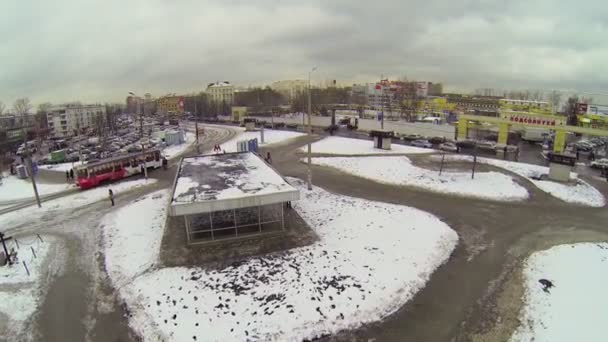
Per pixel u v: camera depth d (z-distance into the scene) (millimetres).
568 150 50812
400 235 21344
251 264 18125
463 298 15406
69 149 65188
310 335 13211
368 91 163500
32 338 13602
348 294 15422
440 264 18266
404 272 17188
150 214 26156
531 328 13477
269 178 24734
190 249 20000
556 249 19812
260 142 61000
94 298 16062
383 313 14391
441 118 92438
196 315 14344
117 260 19312
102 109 151750
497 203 27594
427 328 13570
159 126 107125
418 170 37438
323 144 56594
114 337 13492
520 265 18172
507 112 50219
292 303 14875
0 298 16219
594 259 18531
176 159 49625
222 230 21078
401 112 104062
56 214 27406
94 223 25250
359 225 22969
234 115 111125
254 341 12898
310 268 17594
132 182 36156
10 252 20703
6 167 52500
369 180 34812
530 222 23781
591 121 68250
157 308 14891
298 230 22156
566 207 26609
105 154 58438
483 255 19250
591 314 14133
